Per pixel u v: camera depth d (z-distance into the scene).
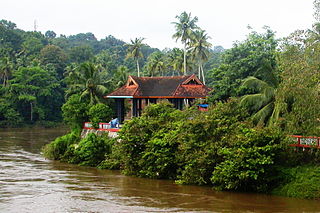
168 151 28.06
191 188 25.66
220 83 36.06
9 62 88.06
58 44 135.12
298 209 20.33
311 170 23.09
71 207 20.91
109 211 20.19
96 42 169.75
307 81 22.39
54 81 93.75
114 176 30.33
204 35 60.34
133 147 30.12
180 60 66.50
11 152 44.31
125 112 54.84
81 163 36.12
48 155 40.44
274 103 26.56
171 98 41.12
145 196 23.56
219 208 20.80
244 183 24.19
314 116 22.72
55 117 93.62
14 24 139.88
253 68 34.72
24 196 23.31
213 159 25.05
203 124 26.38
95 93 49.59
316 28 23.53
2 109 82.69
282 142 23.64
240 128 25.30
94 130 42.44
